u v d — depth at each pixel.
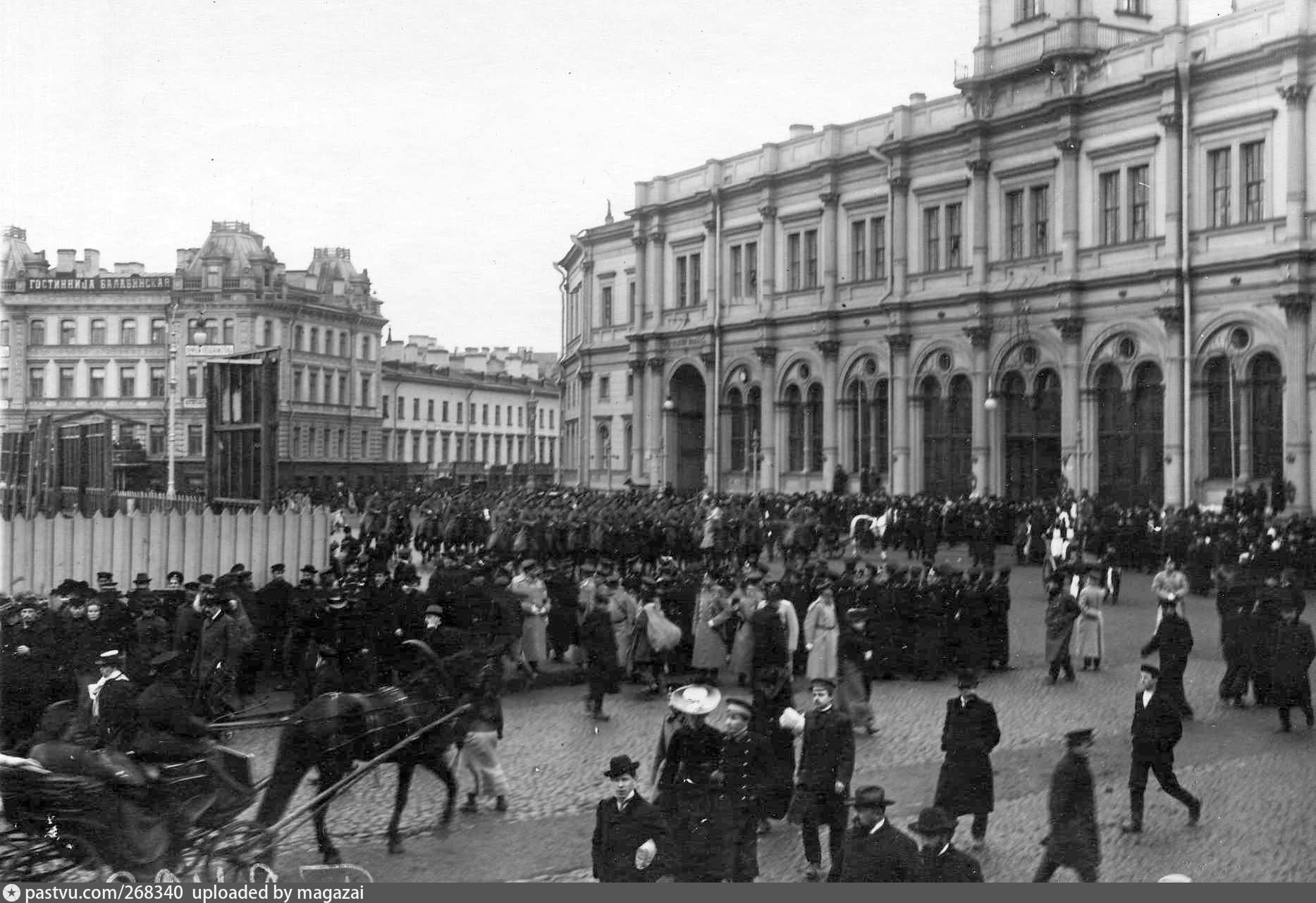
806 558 38.72
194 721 12.37
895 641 23.50
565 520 39.84
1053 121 50.50
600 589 20.91
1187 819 14.50
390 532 44.41
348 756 13.27
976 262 53.59
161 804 11.62
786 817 14.18
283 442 83.44
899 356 57.03
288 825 12.70
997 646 24.30
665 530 39.62
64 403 82.25
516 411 133.50
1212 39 45.44
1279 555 31.75
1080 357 49.56
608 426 78.81
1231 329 44.38
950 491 55.16
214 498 34.12
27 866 10.98
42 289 82.38
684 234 70.88
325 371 90.19
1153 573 39.09
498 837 14.12
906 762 17.30
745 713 12.28
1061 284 49.59
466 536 44.03
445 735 14.19
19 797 10.95
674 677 23.83
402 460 107.94
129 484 61.69
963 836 14.04
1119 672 23.89
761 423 65.88
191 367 80.94
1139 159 47.44
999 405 52.94
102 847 11.14
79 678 16.58
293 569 29.28
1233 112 44.34
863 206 59.66
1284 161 42.72
